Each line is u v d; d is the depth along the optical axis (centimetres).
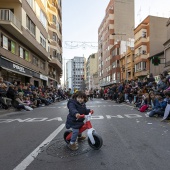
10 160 436
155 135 633
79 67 10912
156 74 3547
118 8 6406
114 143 548
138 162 412
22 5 2252
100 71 8250
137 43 4253
